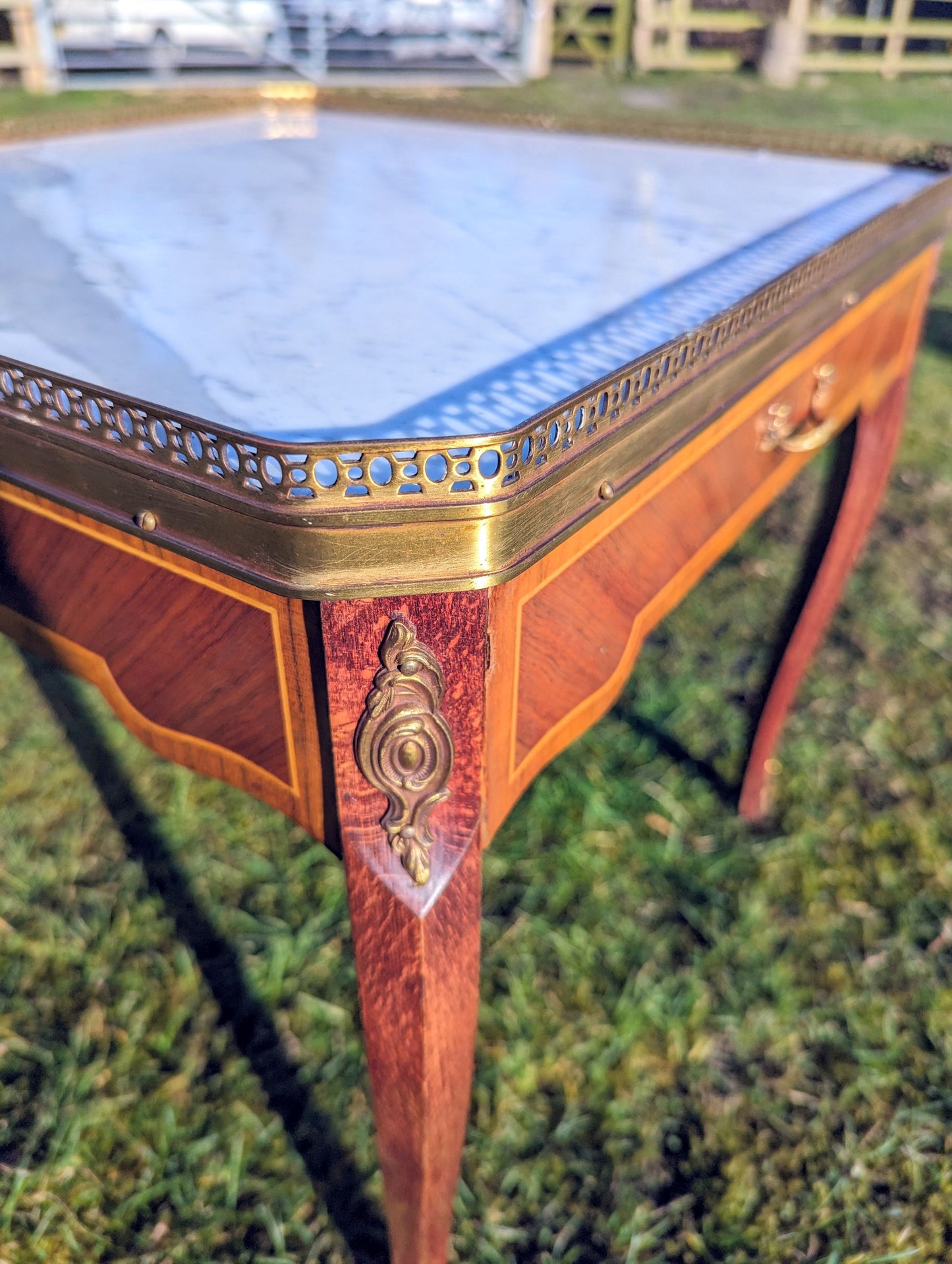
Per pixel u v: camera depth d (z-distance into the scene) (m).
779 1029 1.75
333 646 0.76
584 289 1.19
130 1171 1.53
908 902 1.99
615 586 0.98
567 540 0.86
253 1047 1.70
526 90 8.05
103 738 2.35
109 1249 1.43
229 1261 1.43
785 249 1.37
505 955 1.86
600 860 2.07
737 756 2.36
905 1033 1.75
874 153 1.96
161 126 2.35
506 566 0.73
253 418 0.84
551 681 0.93
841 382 1.47
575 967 1.85
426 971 0.87
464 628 0.76
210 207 1.59
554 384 0.91
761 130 2.11
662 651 2.75
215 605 0.85
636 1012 1.77
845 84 8.85
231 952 1.86
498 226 1.48
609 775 2.29
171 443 0.73
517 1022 1.75
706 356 0.93
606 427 0.80
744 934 1.92
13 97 6.88
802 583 1.92
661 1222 1.49
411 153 2.07
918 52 10.03
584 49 9.12
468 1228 1.47
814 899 1.99
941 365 4.61
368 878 0.85
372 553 0.71
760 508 1.33
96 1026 1.72
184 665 0.92
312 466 0.67
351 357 0.97
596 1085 1.67
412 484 0.70
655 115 7.36
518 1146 1.59
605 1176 1.55
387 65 8.38
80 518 0.91
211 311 1.10
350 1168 1.54
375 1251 1.45
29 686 2.51
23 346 0.99
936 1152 1.57
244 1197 1.51
